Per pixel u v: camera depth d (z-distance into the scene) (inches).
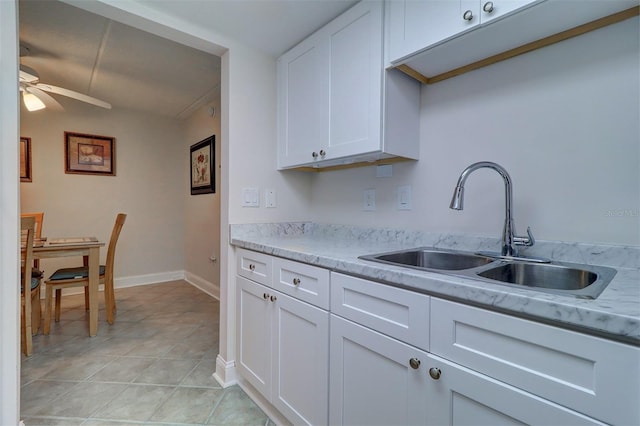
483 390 29.1
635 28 38.4
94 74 111.6
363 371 41.1
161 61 101.7
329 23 63.7
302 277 51.6
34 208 133.1
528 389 26.4
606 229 40.4
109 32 84.5
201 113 152.1
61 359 83.7
